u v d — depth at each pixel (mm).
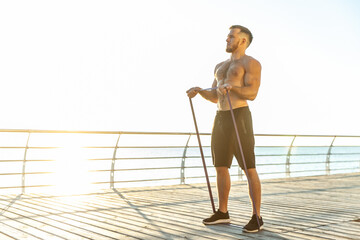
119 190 7383
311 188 7695
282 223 4117
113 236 3547
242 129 3922
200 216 4590
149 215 4680
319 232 3668
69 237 3520
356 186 8055
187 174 31438
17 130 6762
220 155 4074
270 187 7879
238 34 4051
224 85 3775
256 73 3928
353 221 4227
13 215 4711
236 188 7785
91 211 5000
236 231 3730
